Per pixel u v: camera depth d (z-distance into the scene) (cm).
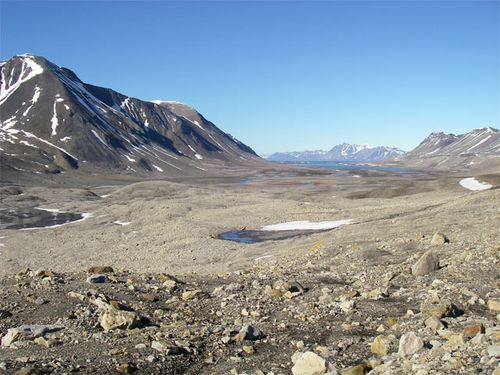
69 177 17675
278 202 8756
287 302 1658
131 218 8119
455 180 11412
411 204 7044
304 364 1011
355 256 2545
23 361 1098
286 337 1302
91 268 2150
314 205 8262
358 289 1791
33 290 1697
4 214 9350
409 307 1484
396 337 1198
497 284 1576
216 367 1107
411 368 895
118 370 1056
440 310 1305
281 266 2791
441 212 4509
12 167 16662
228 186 16100
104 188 15612
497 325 1138
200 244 5359
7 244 6238
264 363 1115
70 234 6794
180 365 1112
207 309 1631
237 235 6141
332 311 1494
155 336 1285
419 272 1886
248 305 1623
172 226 6669
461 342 999
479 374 788
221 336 1323
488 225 3059
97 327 1375
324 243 3459
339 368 1037
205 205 8825
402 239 2908
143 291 1788
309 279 2041
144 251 5378
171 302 1683
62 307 1530
